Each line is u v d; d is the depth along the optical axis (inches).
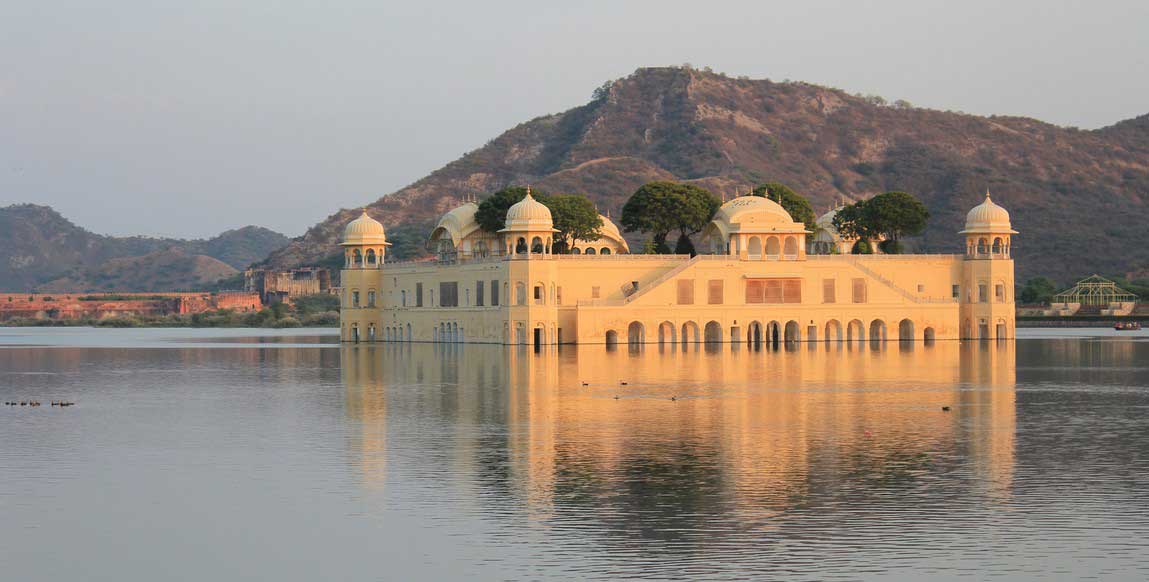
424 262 7682.1
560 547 1806.1
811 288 6870.1
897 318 6978.4
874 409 3309.5
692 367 4832.7
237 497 2156.7
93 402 3678.6
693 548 1797.5
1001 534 1866.4
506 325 6619.1
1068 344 6978.4
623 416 3161.9
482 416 3179.1
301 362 5565.9
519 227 6658.5
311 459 2522.1
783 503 2073.1
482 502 2089.1
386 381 4286.4
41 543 1873.8
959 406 3385.8
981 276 7224.4
